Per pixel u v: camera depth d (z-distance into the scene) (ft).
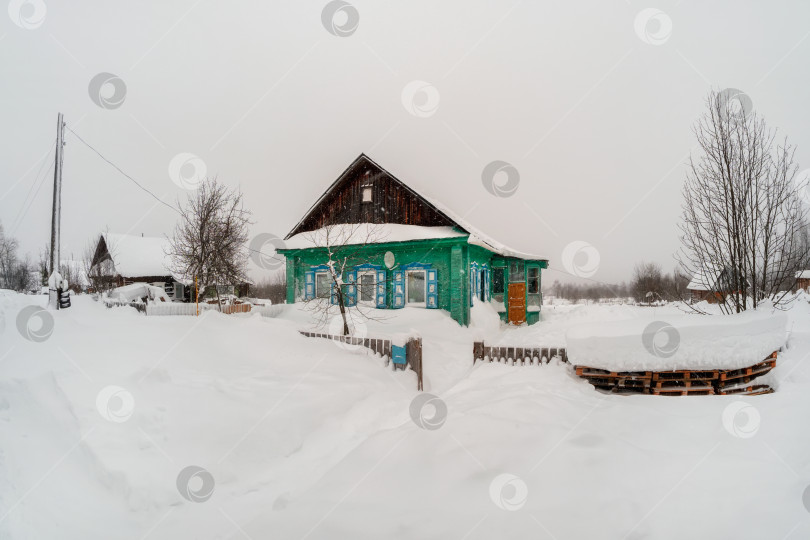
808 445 12.88
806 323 31.32
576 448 13.41
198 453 15.96
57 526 11.50
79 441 14.79
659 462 12.42
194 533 12.02
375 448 14.98
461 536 9.57
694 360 19.75
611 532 9.42
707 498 10.48
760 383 20.97
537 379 23.44
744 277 25.07
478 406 18.79
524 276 66.95
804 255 24.06
